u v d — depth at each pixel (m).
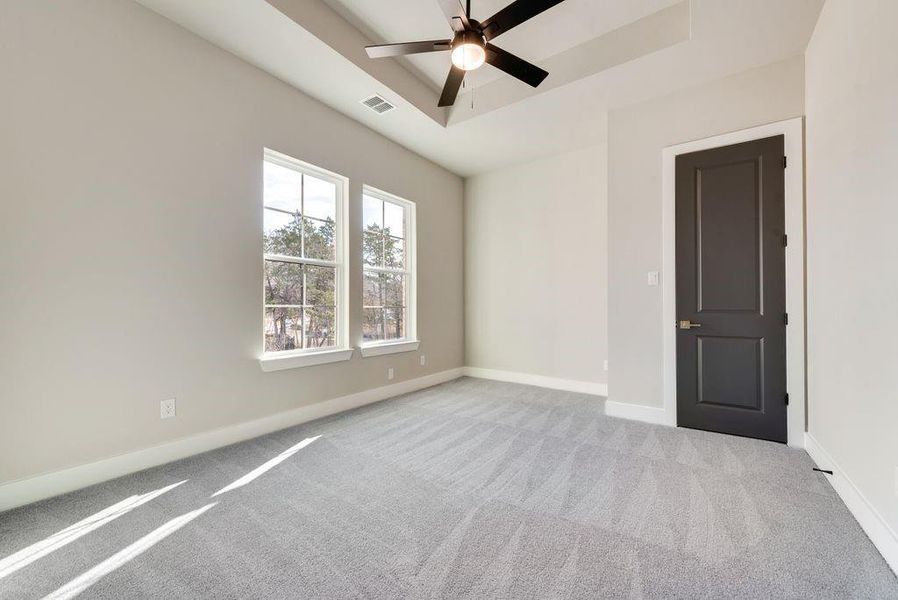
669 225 3.07
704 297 2.93
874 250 1.61
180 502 1.90
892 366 1.45
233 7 2.26
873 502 1.58
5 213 1.82
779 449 2.54
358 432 2.93
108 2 2.14
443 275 4.91
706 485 2.06
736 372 2.82
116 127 2.16
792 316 2.61
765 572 1.39
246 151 2.78
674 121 3.06
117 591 1.32
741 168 2.80
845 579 1.36
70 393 2.01
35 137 1.90
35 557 1.49
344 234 3.59
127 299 2.21
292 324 3.19
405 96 3.27
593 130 3.83
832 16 2.08
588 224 4.32
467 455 2.49
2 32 1.81
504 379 4.94
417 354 4.47
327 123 3.37
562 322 4.49
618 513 1.80
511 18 1.95
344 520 1.74
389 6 2.56
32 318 1.90
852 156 1.84
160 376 2.35
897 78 1.43
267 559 1.48
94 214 2.09
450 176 5.05
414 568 1.43
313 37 2.52
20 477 1.86
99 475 2.10
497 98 3.38
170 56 2.38
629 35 2.70
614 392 3.32
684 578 1.36
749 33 2.41
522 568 1.42
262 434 2.88
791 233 2.62
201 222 2.54
